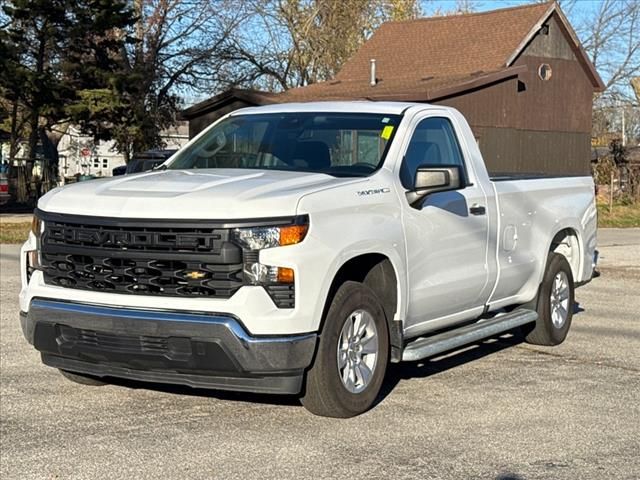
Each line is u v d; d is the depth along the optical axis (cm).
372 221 620
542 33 2933
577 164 3086
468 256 727
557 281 884
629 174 3334
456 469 525
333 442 572
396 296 649
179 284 566
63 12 3084
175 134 4903
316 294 570
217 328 549
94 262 589
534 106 2922
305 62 4238
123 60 3709
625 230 2527
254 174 646
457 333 736
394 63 3102
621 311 1095
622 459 548
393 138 684
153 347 567
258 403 660
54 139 4741
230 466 527
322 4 4244
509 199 790
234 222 555
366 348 627
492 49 2853
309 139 706
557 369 787
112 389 698
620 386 727
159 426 604
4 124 3616
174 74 3997
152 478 506
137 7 3738
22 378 727
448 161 736
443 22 3169
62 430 593
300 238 562
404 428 604
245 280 556
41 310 605
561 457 550
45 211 619
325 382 595
